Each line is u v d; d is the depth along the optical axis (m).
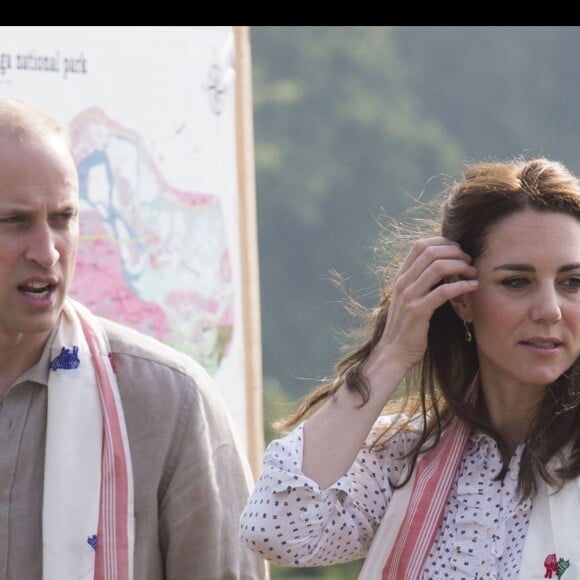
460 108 85.69
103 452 8.65
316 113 80.94
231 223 11.70
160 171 11.30
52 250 8.30
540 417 8.31
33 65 10.71
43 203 8.30
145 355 8.86
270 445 8.55
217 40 11.64
